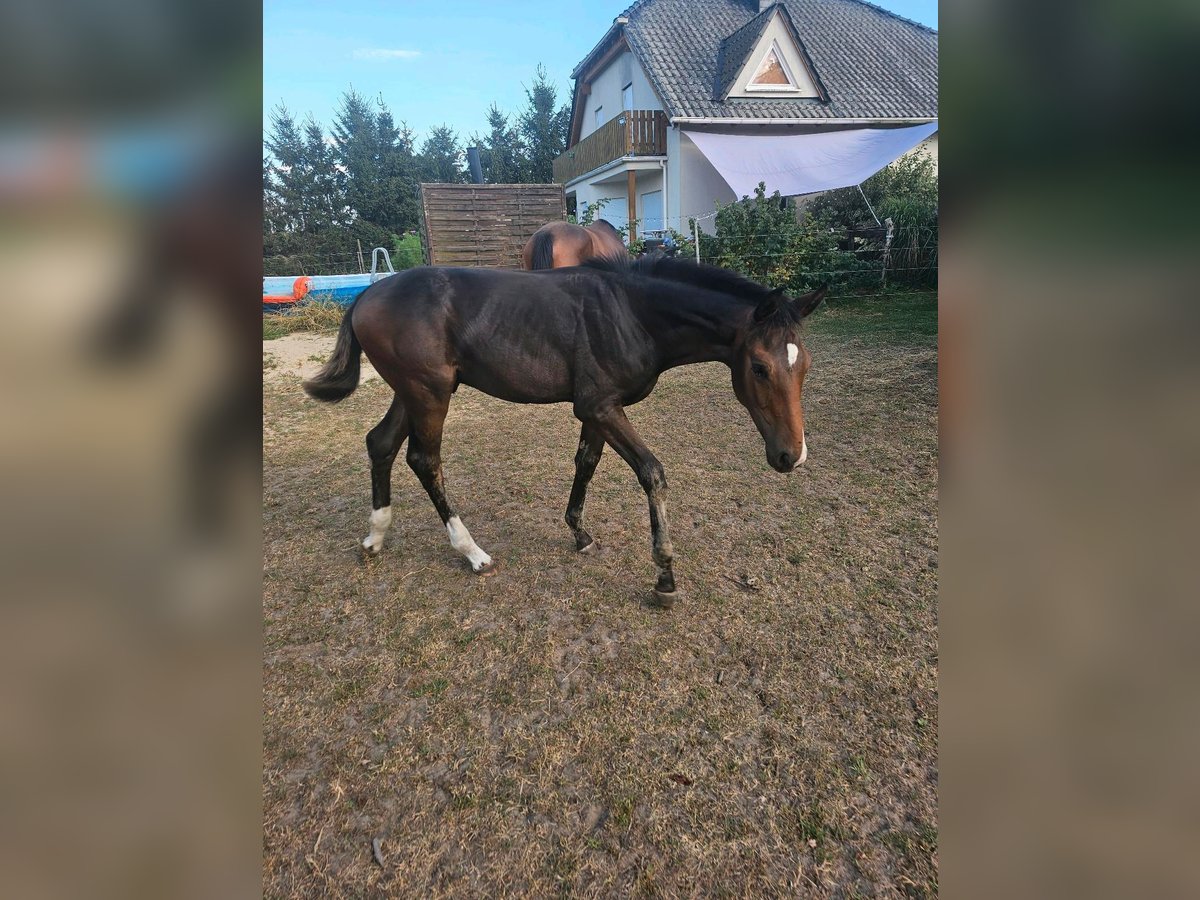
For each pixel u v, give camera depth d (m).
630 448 2.52
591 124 16.98
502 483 3.91
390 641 2.42
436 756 1.90
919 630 2.37
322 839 1.65
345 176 27.05
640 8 14.35
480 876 1.55
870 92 12.82
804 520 3.24
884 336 7.40
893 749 1.87
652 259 2.53
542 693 2.14
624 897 1.50
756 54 11.68
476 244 10.56
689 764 1.84
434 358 2.54
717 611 2.53
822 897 1.48
